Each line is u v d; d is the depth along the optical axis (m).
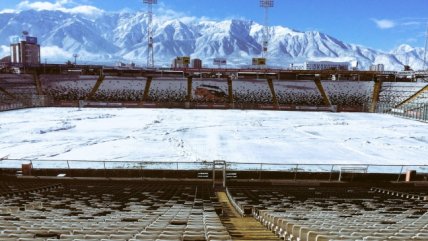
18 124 52.38
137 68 92.12
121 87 83.75
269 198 18.52
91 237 7.60
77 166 28.36
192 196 18.81
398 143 42.56
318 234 7.66
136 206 14.78
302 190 22.00
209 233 7.96
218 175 24.94
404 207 15.64
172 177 25.11
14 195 17.95
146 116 63.53
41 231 8.41
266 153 36.41
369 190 22.23
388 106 77.19
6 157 33.03
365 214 13.17
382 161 33.62
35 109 72.31
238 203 16.67
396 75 91.25
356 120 63.66
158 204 15.64
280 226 9.98
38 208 13.99
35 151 35.59
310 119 63.53
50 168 25.38
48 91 80.69
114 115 64.31
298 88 85.56
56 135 44.38
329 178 24.91
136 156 33.97
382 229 9.16
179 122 56.81
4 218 10.95
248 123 57.06
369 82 88.06
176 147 38.25
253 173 24.91
